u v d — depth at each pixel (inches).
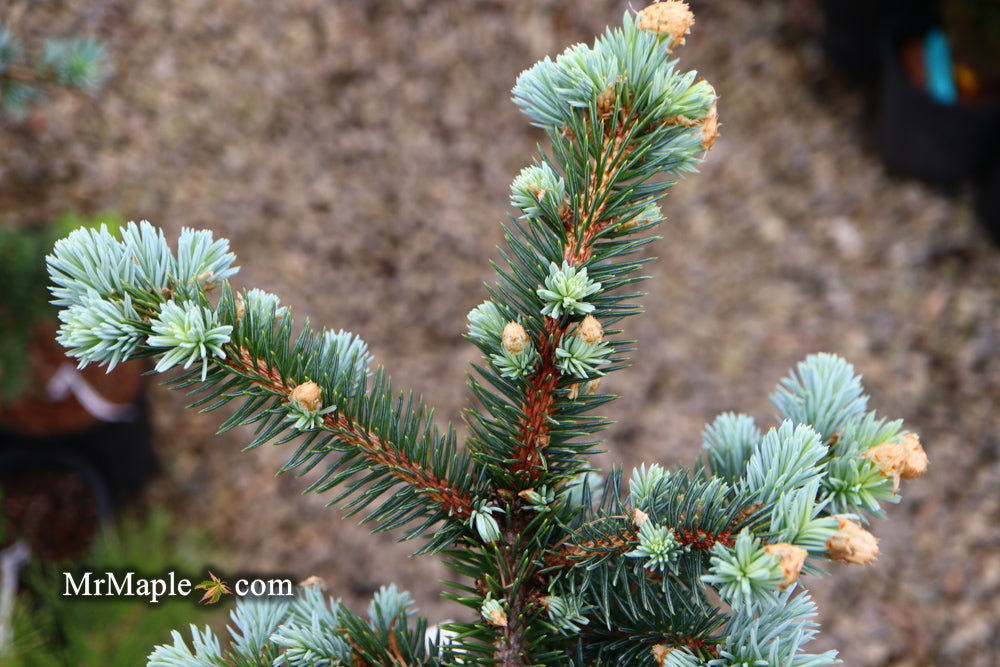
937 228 138.9
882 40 137.7
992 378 127.0
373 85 150.0
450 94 150.6
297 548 115.3
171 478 118.1
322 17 153.3
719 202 142.6
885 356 129.4
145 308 28.9
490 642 31.7
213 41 148.9
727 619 30.0
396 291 135.8
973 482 119.6
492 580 30.7
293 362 30.6
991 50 123.1
